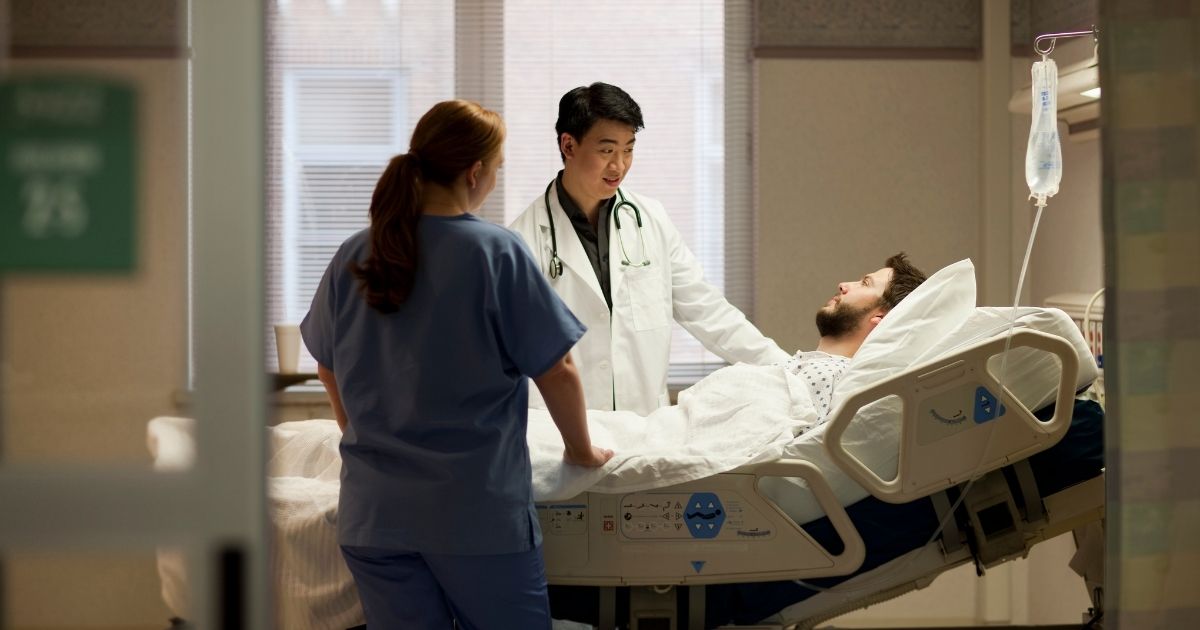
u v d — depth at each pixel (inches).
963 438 72.2
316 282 127.8
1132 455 54.9
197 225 40.1
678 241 110.0
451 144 64.4
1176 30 54.3
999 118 127.5
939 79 129.3
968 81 129.6
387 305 62.2
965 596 132.4
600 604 75.5
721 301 108.1
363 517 64.1
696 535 72.9
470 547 62.9
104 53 40.6
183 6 40.9
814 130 128.8
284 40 126.2
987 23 127.0
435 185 65.0
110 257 40.8
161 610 43.1
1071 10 116.3
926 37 129.3
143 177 40.9
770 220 129.0
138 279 41.3
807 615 77.4
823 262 129.6
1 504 39.7
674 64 129.0
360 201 127.6
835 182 129.3
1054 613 122.8
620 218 106.2
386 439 63.8
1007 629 96.5
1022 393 75.0
